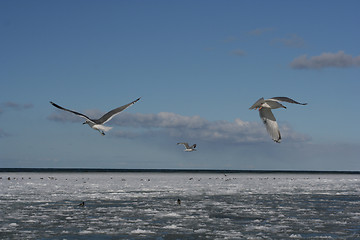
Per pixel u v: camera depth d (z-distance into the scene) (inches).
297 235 660.1
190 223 762.8
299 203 1064.2
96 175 3275.1
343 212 903.7
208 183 1995.6
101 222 764.6
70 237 637.9
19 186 1628.9
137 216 835.4
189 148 1065.5
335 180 2502.5
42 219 791.1
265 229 711.7
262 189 1550.2
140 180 2295.8
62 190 1429.6
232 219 809.5
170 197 1197.7
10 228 703.1
